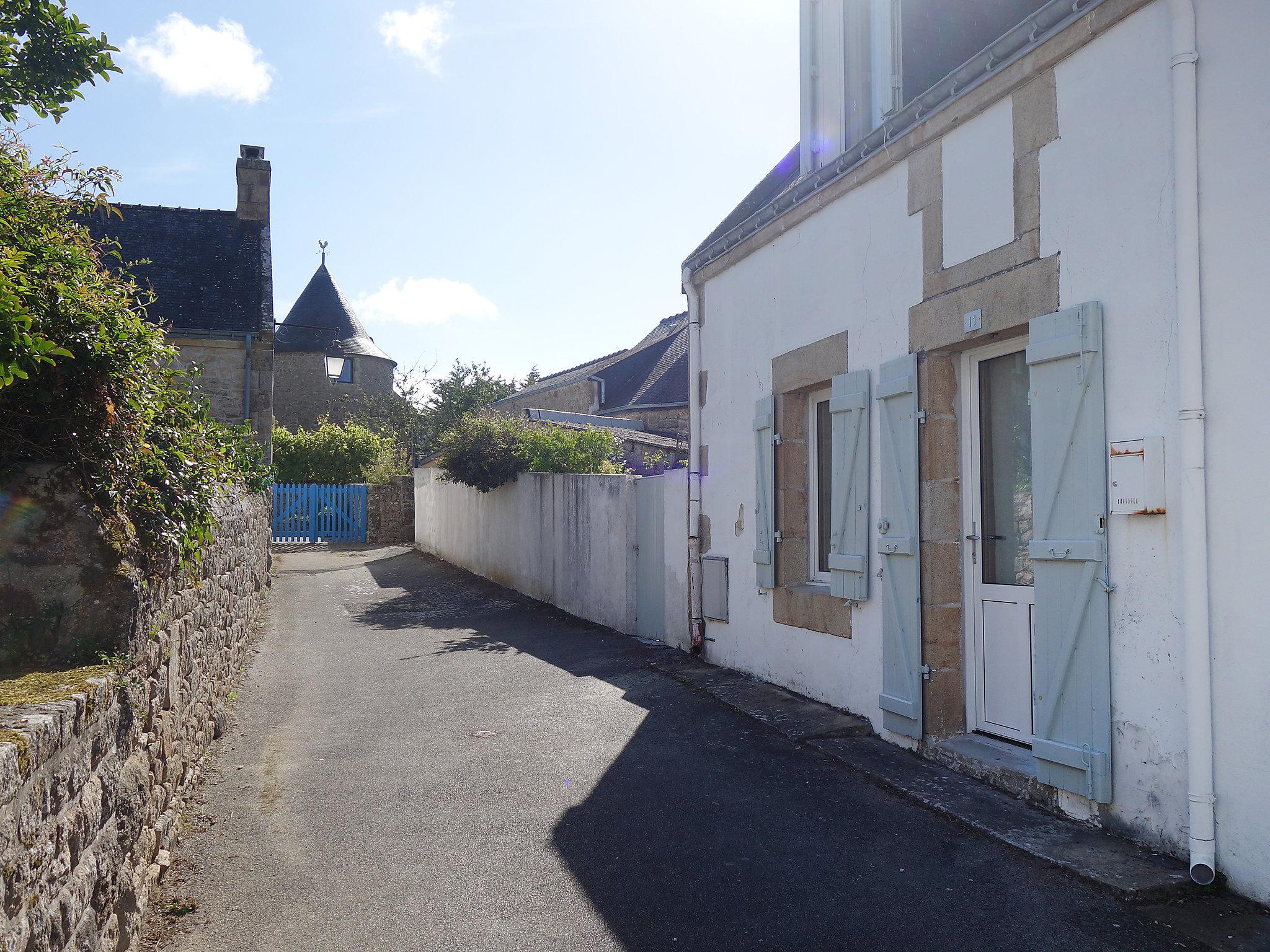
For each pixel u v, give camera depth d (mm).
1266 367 3330
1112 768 3924
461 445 15555
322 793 5062
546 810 4719
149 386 4035
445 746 5992
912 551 5270
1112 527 3938
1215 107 3527
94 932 2727
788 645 6926
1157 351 3758
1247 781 3344
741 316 7750
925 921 3385
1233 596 3414
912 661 5277
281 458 27656
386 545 25062
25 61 5090
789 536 7035
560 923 3486
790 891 3689
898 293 5566
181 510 4227
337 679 8328
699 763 5398
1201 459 3531
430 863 4070
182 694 4629
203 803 4902
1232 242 3457
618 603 10836
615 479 10922
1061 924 3283
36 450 3346
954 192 5059
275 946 3326
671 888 3766
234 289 16969
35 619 3193
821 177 6281
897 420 5480
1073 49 4195
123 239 17250
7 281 2697
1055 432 4219
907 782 4777
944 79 4938
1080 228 4164
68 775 2512
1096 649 3975
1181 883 3445
